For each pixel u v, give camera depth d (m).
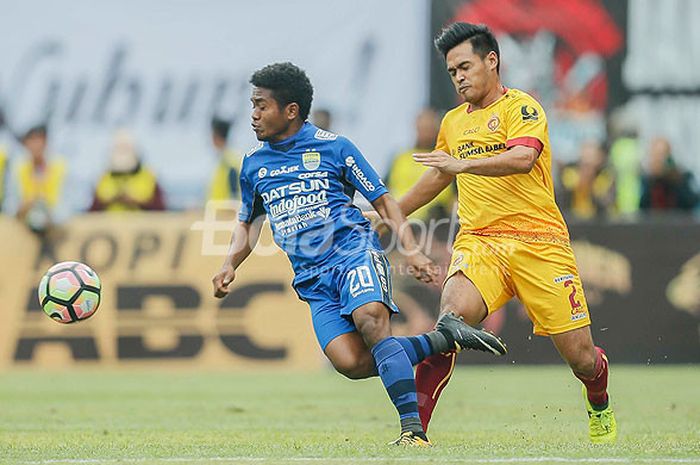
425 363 27.28
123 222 55.34
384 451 24.02
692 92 64.69
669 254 55.38
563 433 31.27
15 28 64.50
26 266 55.06
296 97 26.39
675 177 60.97
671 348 55.38
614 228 55.38
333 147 26.52
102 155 64.25
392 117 64.12
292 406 39.88
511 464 21.84
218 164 56.72
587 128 64.44
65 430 31.81
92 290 29.09
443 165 26.09
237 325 54.75
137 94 64.69
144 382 49.50
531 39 64.56
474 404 40.66
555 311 27.36
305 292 26.78
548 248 27.31
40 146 59.59
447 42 27.77
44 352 54.88
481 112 27.80
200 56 64.81
